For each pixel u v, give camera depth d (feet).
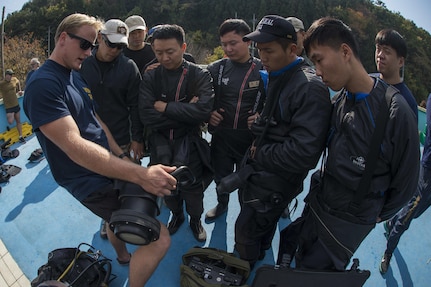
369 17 157.48
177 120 7.61
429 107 7.63
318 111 5.54
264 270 5.88
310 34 4.85
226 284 6.94
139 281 6.37
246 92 8.18
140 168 5.27
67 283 6.83
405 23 165.89
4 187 11.52
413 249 9.05
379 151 4.74
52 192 11.27
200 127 8.99
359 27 147.95
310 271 5.72
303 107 5.58
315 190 6.20
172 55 7.29
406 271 8.39
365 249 9.05
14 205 10.62
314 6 144.05
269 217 6.81
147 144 9.20
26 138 15.90
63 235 9.48
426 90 146.72
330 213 5.57
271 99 6.15
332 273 5.67
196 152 8.07
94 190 6.07
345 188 5.28
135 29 9.97
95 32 5.74
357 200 5.11
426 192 7.16
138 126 9.04
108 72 8.45
